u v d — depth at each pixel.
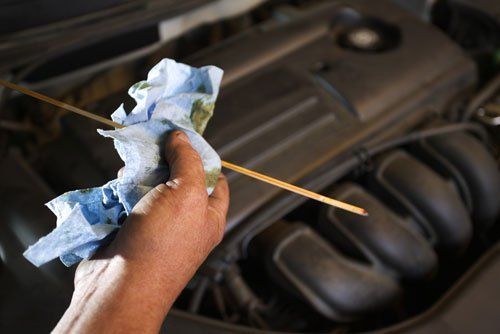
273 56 0.94
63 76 0.93
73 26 0.87
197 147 0.49
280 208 0.73
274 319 0.73
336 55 0.95
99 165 0.75
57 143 0.84
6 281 0.65
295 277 0.68
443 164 0.85
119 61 0.98
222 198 0.53
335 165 0.79
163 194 0.43
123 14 0.90
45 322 0.61
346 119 0.84
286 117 0.82
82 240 0.42
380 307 0.70
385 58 0.95
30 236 0.68
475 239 0.89
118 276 0.40
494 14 1.06
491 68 1.11
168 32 1.02
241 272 0.80
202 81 0.51
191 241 0.45
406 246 0.72
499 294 0.65
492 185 0.84
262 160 0.76
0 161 0.80
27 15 0.83
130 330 0.38
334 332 0.72
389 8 1.08
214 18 1.09
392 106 0.87
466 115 0.93
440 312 0.63
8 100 0.90
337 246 0.75
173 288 0.43
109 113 0.82
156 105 0.48
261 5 1.14
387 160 0.82
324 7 1.08
